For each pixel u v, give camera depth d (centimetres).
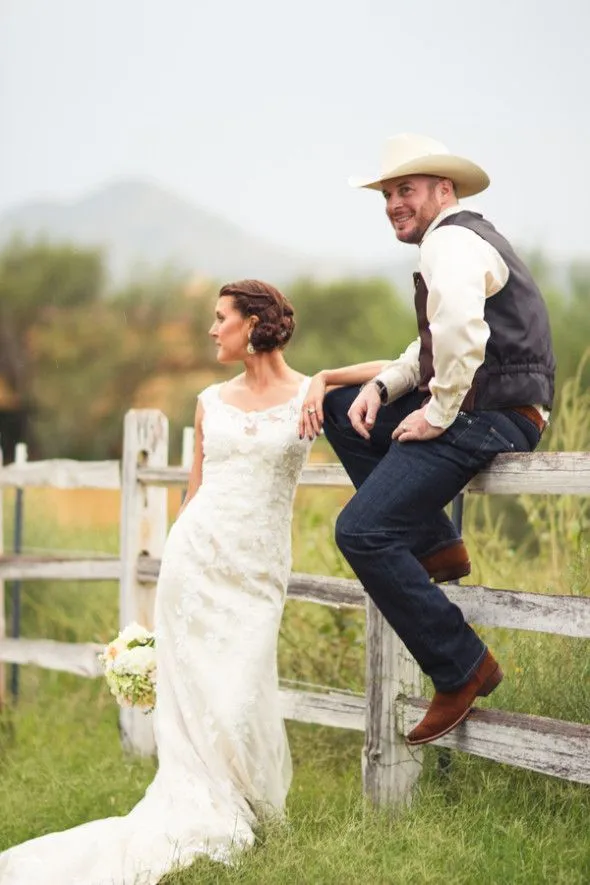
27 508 1233
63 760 774
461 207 536
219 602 594
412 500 521
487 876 510
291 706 687
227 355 605
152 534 813
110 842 537
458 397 500
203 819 555
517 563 831
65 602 1066
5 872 522
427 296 515
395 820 583
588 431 846
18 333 3180
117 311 3209
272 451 596
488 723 542
